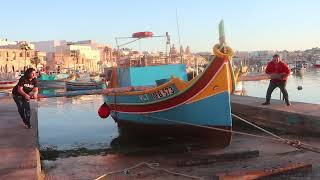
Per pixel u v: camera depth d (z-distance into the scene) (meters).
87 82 50.28
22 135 12.12
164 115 13.54
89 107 29.88
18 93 13.03
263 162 10.73
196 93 12.54
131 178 9.59
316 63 128.62
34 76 13.05
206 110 12.55
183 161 10.61
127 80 16.33
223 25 12.11
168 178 9.50
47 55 137.38
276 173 9.26
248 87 52.88
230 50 12.05
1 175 8.29
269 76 16.52
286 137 14.13
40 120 22.47
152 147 13.55
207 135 12.89
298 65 108.44
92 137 16.38
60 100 37.28
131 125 15.28
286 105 16.41
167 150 12.72
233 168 10.17
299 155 11.38
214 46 12.15
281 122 15.11
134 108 14.73
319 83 56.19
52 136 16.94
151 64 16.91
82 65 143.50
